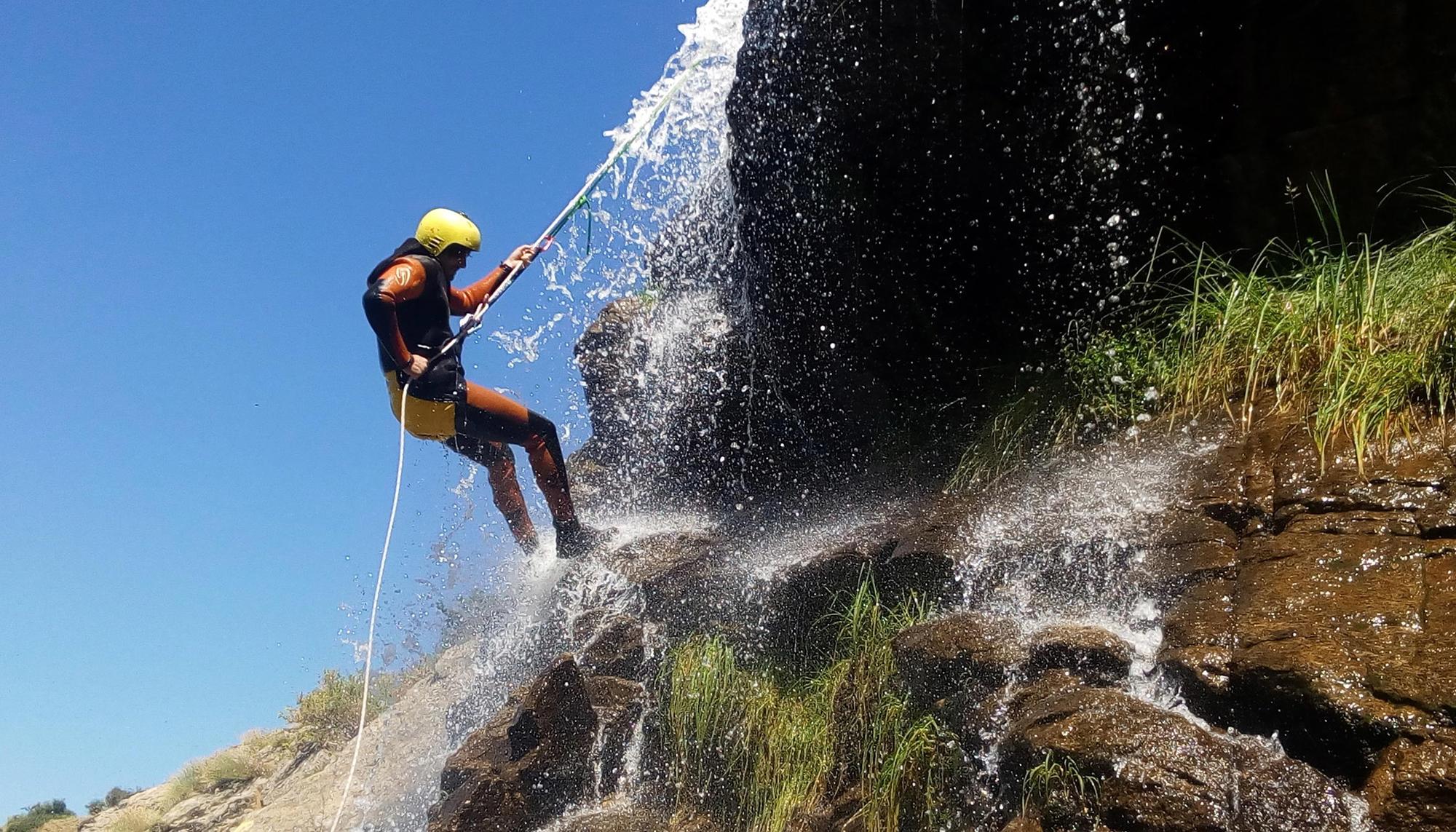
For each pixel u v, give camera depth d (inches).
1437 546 136.6
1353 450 156.0
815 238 238.8
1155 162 200.7
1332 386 166.6
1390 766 117.3
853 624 198.2
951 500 206.2
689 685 222.1
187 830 392.5
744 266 260.8
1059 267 212.4
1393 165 183.5
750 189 247.6
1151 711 134.3
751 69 237.5
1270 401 177.3
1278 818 118.9
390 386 239.5
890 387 242.1
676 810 213.5
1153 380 196.7
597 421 332.5
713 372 279.3
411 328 237.9
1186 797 123.2
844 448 254.5
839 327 243.9
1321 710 124.4
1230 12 189.3
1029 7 198.2
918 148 216.2
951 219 219.1
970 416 230.4
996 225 214.8
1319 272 183.8
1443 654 122.8
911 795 167.9
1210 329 191.8
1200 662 139.2
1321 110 187.0
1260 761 126.0
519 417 252.2
